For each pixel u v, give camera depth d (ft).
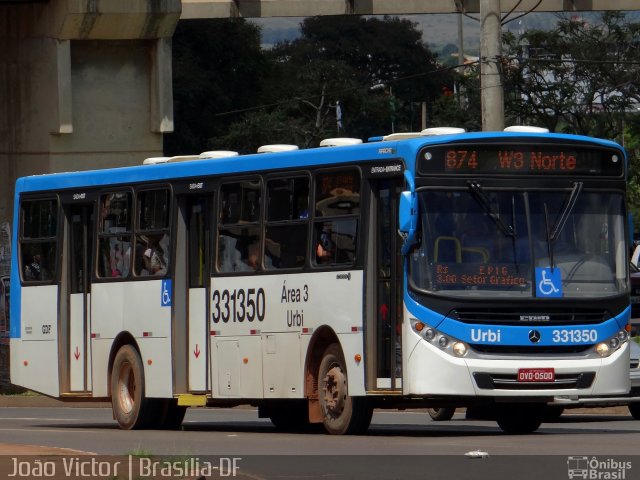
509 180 128.16
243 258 145.69
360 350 130.52
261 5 256.52
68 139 236.84
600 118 458.91
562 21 469.16
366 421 133.08
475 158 127.65
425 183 126.21
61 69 232.53
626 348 129.90
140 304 157.58
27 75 238.27
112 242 163.02
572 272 128.26
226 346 147.02
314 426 160.35
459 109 504.43
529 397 125.80
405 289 125.90
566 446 116.16
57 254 170.50
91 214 168.96
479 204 127.24
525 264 126.93
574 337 127.34
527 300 126.11
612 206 131.13
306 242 137.59
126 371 160.45
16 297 177.17
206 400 149.48
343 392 133.49
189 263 153.69
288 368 139.23
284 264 140.15
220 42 550.36
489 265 126.21
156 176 157.07
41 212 174.40
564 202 129.29
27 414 203.92
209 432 150.51
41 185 174.60
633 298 293.43
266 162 143.43
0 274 250.37
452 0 258.98
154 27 234.17
